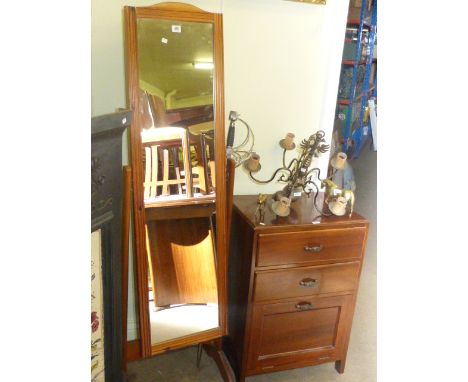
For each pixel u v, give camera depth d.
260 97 1.77
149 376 1.76
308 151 1.78
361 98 2.86
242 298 1.65
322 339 1.76
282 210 1.58
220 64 1.46
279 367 1.74
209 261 1.61
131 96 1.36
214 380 1.76
